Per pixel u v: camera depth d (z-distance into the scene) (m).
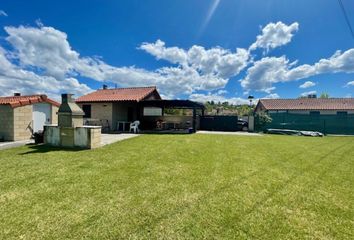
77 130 8.34
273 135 15.85
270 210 3.12
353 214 3.04
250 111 33.34
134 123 15.93
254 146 9.41
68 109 8.54
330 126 20.33
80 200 3.36
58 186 3.97
